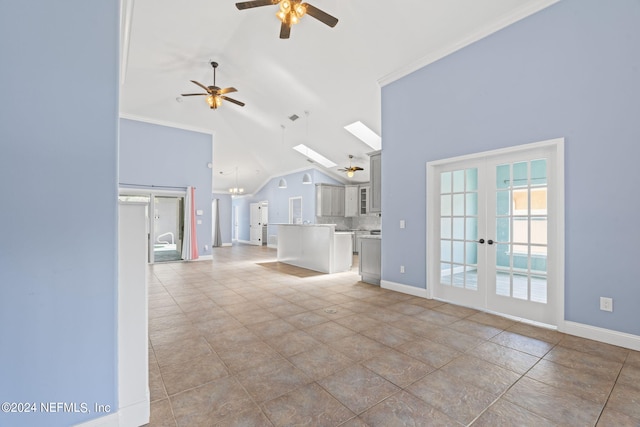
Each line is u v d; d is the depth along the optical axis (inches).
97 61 58.6
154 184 277.3
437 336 107.5
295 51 187.6
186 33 175.0
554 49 111.9
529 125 118.5
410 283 166.7
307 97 233.8
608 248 100.5
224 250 417.7
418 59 157.6
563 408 66.5
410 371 83.0
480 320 124.0
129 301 62.8
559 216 110.3
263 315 131.6
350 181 418.0
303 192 408.8
